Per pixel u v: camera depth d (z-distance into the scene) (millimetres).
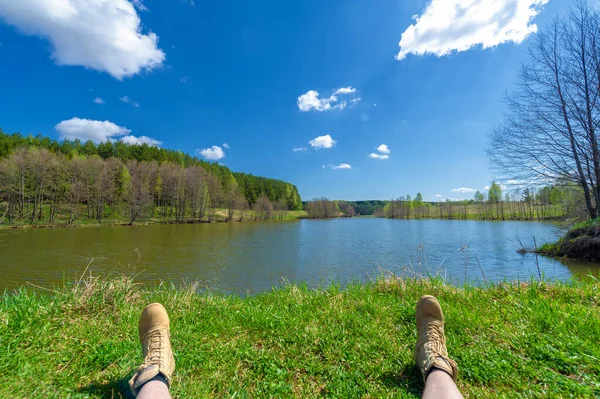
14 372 2000
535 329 2727
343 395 1933
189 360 2301
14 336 2428
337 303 3818
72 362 2217
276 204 101125
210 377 2115
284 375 2154
